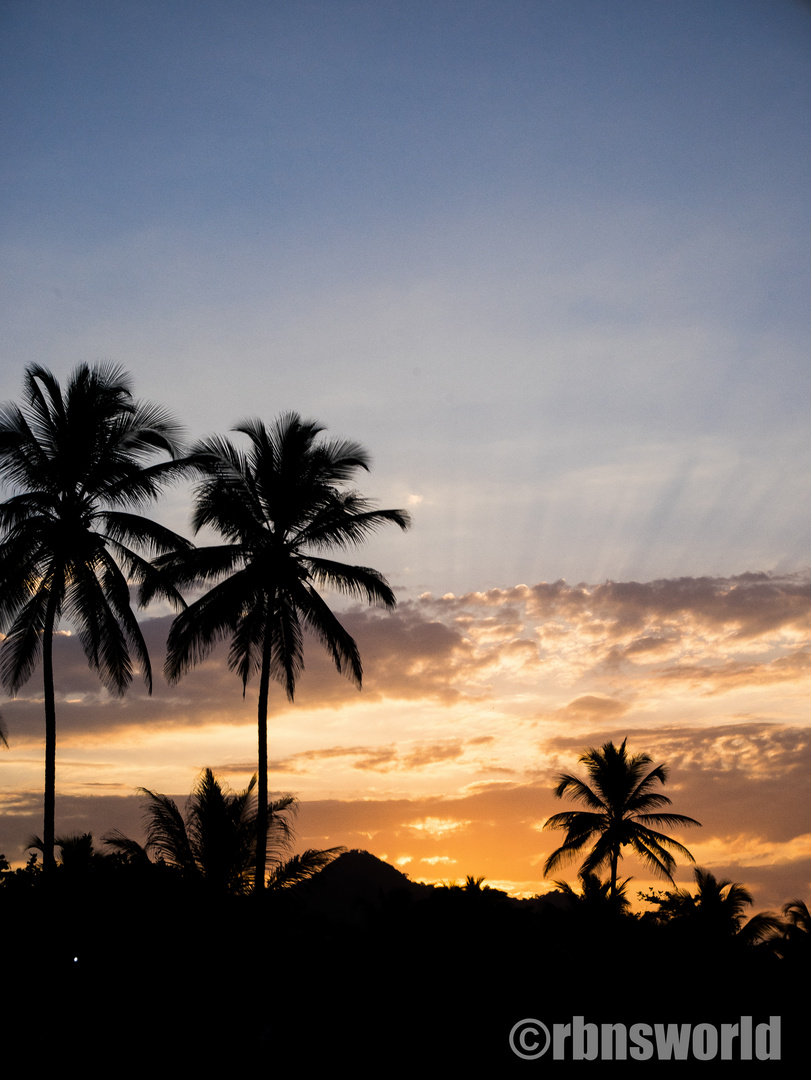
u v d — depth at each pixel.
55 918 28.70
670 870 49.78
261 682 30.75
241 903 31.52
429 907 29.80
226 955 30.09
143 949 29.84
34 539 27.56
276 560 30.62
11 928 28.67
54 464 28.08
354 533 31.98
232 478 31.09
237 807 33.69
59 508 28.52
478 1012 27.86
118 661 29.22
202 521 30.92
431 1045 27.00
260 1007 28.70
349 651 31.06
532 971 29.75
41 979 27.47
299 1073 26.44
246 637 30.72
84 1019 27.20
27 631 28.41
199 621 30.30
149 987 28.92
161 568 30.73
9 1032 25.78
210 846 33.03
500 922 29.95
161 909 31.08
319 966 29.30
